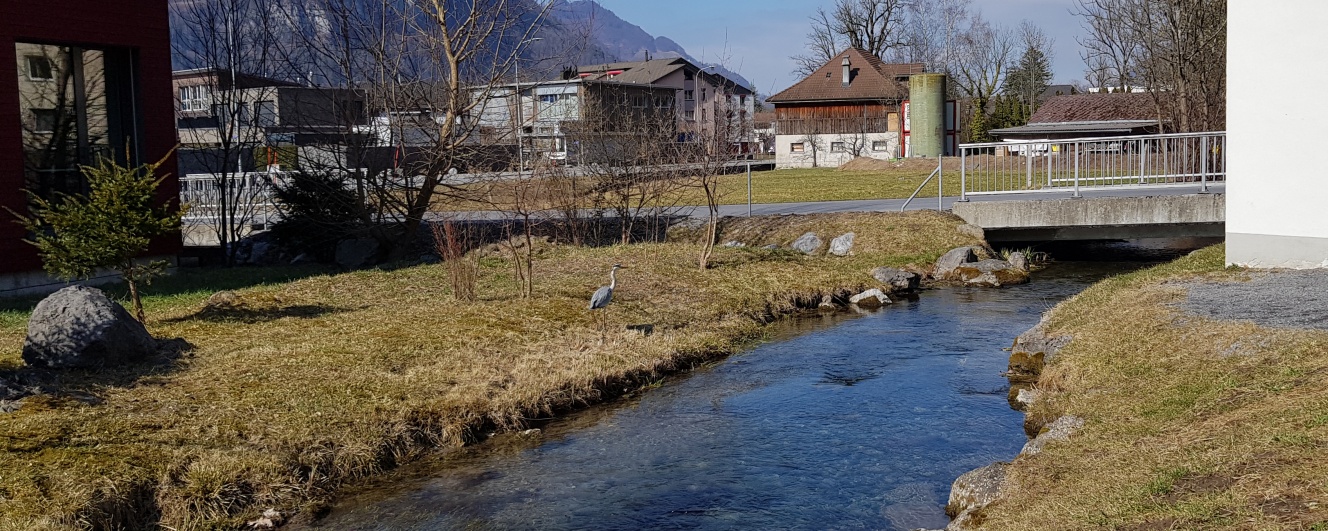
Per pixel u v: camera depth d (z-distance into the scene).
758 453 9.85
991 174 38.94
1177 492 6.41
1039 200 21.69
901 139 60.62
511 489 8.94
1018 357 12.88
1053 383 10.91
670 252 20.77
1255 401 7.91
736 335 15.41
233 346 12.18
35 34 16.78
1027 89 85.88
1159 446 7.51
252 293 15.98
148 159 19.20
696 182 26.80
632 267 18.73
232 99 24.39
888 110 65.19
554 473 9.36
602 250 20.98
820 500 8.52
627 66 74.94
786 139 67.69
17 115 16.47
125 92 19.06
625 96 25.31
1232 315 11.05
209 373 10.94
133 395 10.00
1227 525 5.66
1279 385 8.16
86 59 18.25
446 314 14.43
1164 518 6.00
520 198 21.81
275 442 9.21
